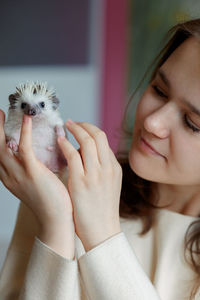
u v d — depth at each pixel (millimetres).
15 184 1237
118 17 4578
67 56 4754
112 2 4539
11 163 1217
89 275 1196
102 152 1251
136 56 4582
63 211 1206
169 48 1552
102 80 4766
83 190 1229
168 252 1466
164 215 1546
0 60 4805
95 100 4812
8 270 1479
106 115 4812
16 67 4816
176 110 1287
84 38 4688
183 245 1470
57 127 1369
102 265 1184
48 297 1168
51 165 1364
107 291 1166
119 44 4633
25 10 4660
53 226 1209
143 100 1443
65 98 4828
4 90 4836
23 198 1253
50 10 4645
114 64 4695
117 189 1303
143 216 1586
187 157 1292
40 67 4793
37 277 1183
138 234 1559
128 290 1161
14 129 1363
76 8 4609
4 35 4734
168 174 1360
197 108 1217
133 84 4652
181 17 1832
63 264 1152
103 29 4637
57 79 4797
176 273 1436
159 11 4312
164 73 1328
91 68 4746
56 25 4680
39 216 1229
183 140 1277
